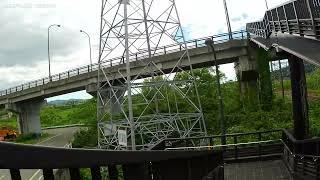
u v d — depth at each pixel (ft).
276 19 64.59
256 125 122.11
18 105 232.12
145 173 12.17
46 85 200.64
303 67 61.57
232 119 136.05
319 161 37.58
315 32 38.01
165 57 153.28
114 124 100.22
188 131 101.71
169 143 55.98
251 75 158.71
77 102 431.43
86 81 179.83
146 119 133.49
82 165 9.17
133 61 146.51
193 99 159.84
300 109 60.70
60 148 8.46
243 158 51.65
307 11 41.06
